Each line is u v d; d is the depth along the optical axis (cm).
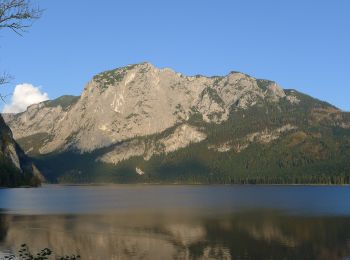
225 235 8388
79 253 6875
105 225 10069
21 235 8562
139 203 18138
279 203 17388
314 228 9250
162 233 8712
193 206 16050
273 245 7288
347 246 7150
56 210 14362
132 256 6656
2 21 2811
